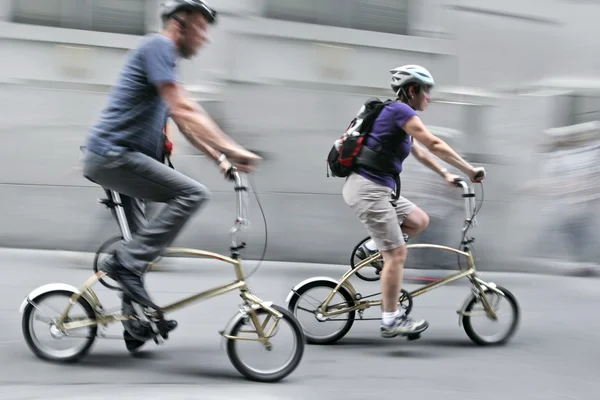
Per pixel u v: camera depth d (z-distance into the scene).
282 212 7.50
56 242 7.24
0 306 5.02
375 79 7.81
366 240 4.68
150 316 3.80
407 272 4.87
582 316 5.79
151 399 3.45
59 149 7.30
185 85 7.24
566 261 7.77
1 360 3.91
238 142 7.34
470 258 4.70
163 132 3.82
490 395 3.80
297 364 3.87
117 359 4.05
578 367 4.38
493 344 4.79
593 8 8.24
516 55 8.00
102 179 3.67
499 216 7.79
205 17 3.70
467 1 7.90
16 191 7.24
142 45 3.63
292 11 7.54
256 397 3.56
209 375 3.87
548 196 7.82
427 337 4.91
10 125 7.23
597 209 7.78
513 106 7.96
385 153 4.28
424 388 3.86
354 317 4.69
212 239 7.11
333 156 4.45
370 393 3.74
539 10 8.03
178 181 3.66
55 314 3.89
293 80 7.53
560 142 7.91
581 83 8.04
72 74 7.34
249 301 3.79
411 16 7.91
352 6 7.71
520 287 6.96
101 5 7.38
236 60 7.34
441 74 7.92
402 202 4.57
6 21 7.20
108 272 3.71
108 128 3.62
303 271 7.07
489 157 7.82
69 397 3.43
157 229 3.68
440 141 4.27
